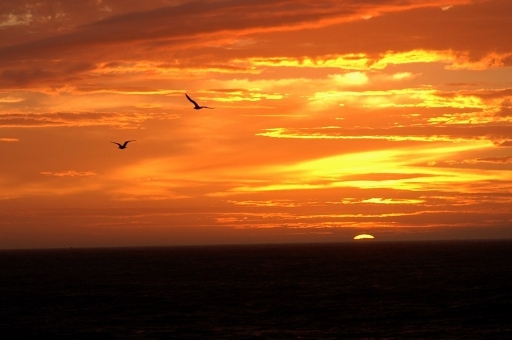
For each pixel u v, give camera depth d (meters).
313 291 115.62
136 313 89.38
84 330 76.31
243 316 86.00
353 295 108.44
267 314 87.62
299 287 123.31
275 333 73.62
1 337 72.81
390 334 72.38
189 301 102.38
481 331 73.62
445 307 92.25
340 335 72.12
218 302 100.75
